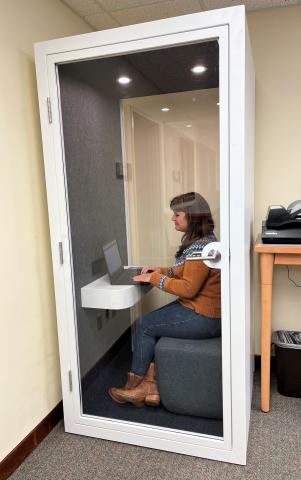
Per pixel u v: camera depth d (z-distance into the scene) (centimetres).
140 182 191
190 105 169
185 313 187
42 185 189
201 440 172
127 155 192
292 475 160
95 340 205
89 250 198
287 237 181
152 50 159
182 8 216
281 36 222
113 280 201
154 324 196
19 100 170
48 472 167
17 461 170
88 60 168
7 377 165
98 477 163
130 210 197
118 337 202
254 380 242
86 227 196
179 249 186
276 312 245
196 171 171
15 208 168
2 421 162
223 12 144
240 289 157
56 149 175
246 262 168
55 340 202
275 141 232
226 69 147
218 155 158
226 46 146
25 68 174
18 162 170
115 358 204
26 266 176
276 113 229
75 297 190
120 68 173
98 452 179
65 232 181
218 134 157
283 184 234
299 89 224
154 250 195
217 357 178
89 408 200
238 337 160
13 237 167
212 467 167
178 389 188
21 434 174
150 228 194
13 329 168
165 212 189
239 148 149
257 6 218
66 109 178
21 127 172
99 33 161
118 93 185
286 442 180
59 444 186
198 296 183
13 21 165
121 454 178
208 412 184
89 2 205
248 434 184
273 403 214
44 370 192
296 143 229
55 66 170
